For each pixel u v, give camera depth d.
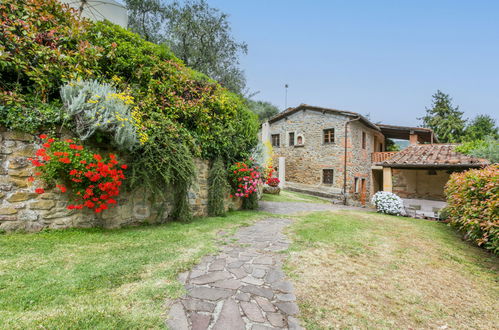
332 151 12.52
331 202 10.95
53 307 1.64
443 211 6.55
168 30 11.24
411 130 13.32
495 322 1.95
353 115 11.51
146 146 3.82
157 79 4.80
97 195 3.21
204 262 2.76
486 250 3.98
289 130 14.59
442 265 3.15
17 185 2.86
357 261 3.08
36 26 3.35
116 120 3.31
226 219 5.09
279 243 3.64
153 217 4.24
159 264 2.55
